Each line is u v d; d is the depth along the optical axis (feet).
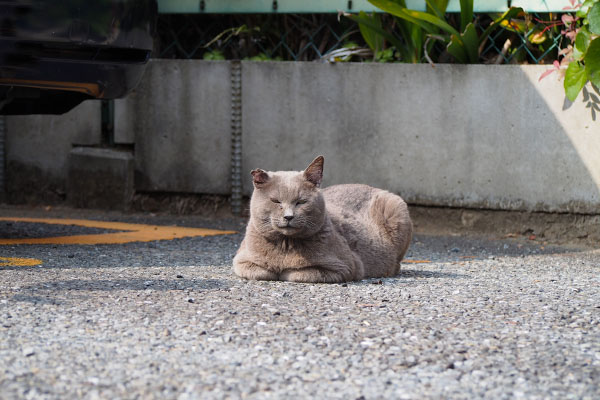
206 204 29.40
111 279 15.07
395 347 10.19
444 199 26.23
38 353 9.59
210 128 28.78
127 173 29.66
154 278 15.38
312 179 15.33
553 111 24.71
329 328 11.16
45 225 24.93
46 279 14.79
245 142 28.48
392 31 28.48
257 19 29.84
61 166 30.66
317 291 14.25
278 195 14.99
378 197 17.76
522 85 24.98
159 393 8.34
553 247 23.68
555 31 25.86
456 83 25.71
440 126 26.05
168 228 25.43
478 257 21.30
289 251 15.35
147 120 29.43
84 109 30.12
